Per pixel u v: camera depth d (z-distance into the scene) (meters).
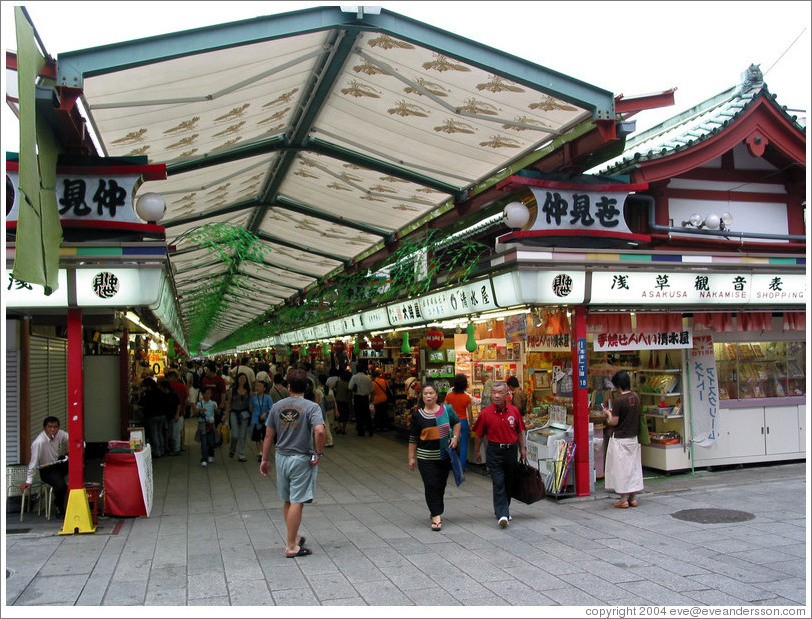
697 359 10.08
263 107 7.76
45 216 6.01
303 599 5.12
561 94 7.08
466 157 9.17
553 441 8.82
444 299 10.34
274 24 5.94
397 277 12.36
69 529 7.20
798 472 10.16
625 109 7.36
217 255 13.06
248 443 15.87
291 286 19.39
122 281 6.99
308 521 7.87
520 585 5.44
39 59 5.67
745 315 10.27
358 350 19.42
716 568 5.83
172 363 30.00
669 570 5.79
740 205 10.20
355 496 9.41
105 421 13.77
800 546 6.47
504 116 7.87
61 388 10.70
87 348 13.99
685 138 9.52
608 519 7.69
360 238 13.51
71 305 6.96
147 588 5.41
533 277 8.12
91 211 7.00
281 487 6.50
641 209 9.62
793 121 9.41
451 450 7.48
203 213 11.38
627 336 9.27
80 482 7.31
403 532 7.29
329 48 6.72
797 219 10.47
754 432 10.71
